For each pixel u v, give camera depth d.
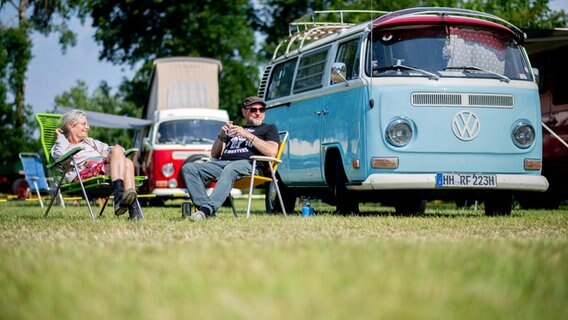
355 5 54.22
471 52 18.38
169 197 34.78
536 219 16.70
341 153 18.81
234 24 59.50
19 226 14.06
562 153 24.06
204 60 37.62
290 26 23.38
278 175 22.28
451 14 18.52
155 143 34.22
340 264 7.46
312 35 22.84
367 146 17.81
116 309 5.46
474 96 17.94
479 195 18.98
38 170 34.25
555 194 25.89
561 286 6.60
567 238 11.49
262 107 17.39
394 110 17.70
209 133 34.53
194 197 16.08
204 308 5.45
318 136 20.02
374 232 12.38
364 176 17.89
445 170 17.77
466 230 13.17
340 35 19.66
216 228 12.99
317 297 5.77
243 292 6.03
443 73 18.00
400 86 17.75
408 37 18.27
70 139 17.23
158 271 7.20
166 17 59.75
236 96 60.47
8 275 7.23
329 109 19.48
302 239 10.61
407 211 21.03
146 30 60.56
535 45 24.03
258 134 17.22
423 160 17.70
